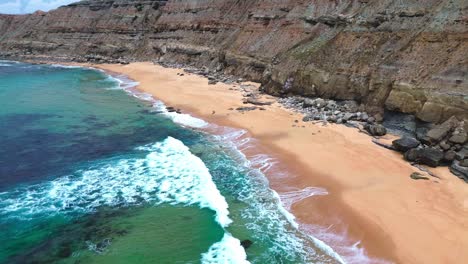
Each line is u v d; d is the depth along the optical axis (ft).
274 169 96.58
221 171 97.71
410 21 133.59
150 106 165.37
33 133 128.06
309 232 70.69
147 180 93.25
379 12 146.51
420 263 60.75
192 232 71.72
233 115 142.51
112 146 116.37
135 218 77.00
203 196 84.89
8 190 87.66
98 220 76.43
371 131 115.65
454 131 98.84
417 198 78.95
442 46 117.19
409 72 119.75
